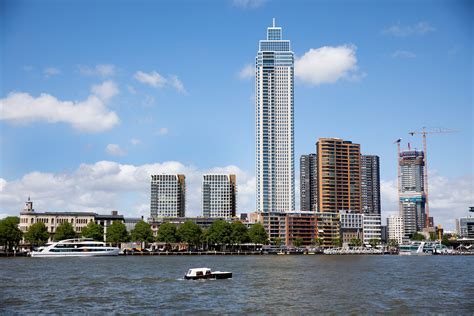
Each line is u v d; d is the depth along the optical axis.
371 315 92.75
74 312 94.69
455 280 158.50
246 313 94.62
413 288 134.12
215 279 156.50
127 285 137.50
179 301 108.31
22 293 119.31
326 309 98.81
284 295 118.19
